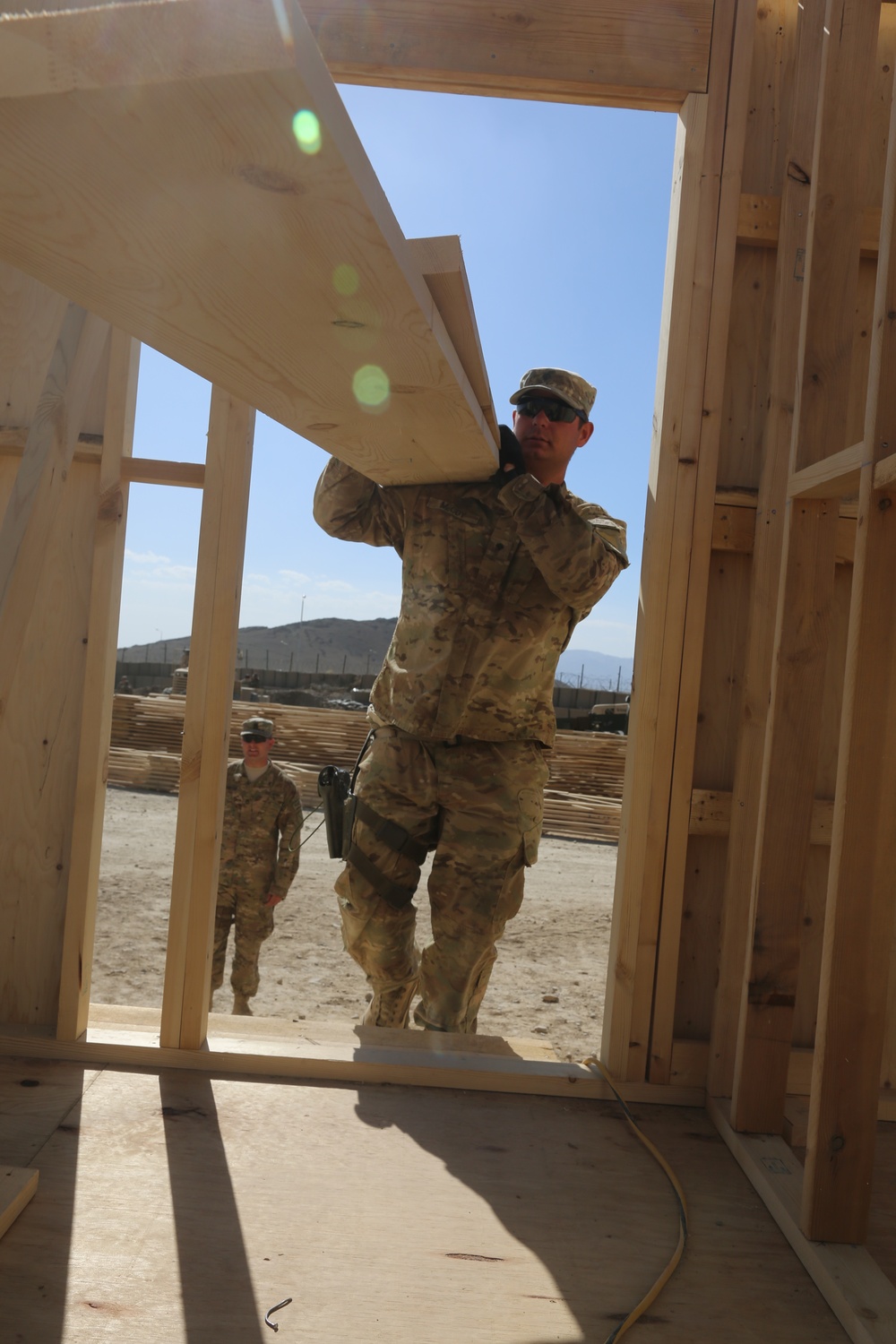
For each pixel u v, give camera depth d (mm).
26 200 1089
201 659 2512
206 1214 1847
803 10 2662
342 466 3051
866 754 1818
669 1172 2154
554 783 13539
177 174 995
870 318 2818
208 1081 2447
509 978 5895
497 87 2734
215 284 1308
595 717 20344
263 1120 2258
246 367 1696
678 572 2619
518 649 2936
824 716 2797
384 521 3152
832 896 1844
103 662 2557
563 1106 2500
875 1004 1850
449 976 2861
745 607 2764
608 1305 1664
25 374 2770
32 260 1283
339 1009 5172
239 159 952
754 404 2775
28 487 2135
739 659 2758
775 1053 2309
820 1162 1844
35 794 2736
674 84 2643
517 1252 1807
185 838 2510
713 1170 2203
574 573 2783
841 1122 1848
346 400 1878
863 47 2209
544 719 3064
